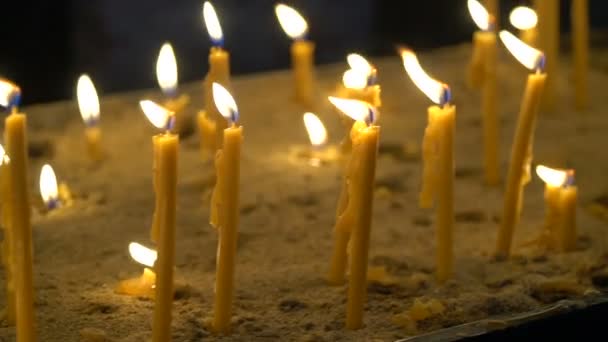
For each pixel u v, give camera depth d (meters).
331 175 0.97
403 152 1.00
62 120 1.04
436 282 0.83
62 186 0.93
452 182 0.82
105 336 0.77
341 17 1.48
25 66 1.39
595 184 0.95
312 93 1.09
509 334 0.76
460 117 1.07
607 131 1.04
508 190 0.85
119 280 0.83
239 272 0.84
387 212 0.92
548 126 1.05
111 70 1.41
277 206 0.92
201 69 1.43
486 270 0.84
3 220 0.76
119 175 0.97
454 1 1.52
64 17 1.38
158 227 0.75
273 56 1.46
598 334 0.78
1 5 1.35
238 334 0.77
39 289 0.81
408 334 0.77
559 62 1.17
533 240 0.87
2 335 0.77
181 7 1.41
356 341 0.77
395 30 1.51
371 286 0.82
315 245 0.87
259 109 1.07
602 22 1.49
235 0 1.43
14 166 0.73
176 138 0.73
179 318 0.79
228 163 0.75
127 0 1.39
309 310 0.80
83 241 0.87
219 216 0.76
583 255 0.85
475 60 0.95
